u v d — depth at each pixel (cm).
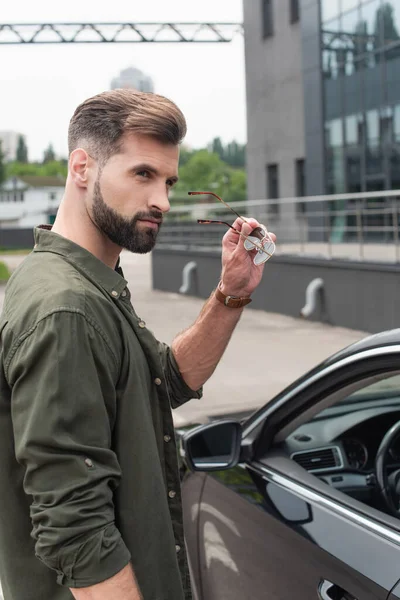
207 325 160
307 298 1149
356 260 1080
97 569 114
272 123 2397
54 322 116
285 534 181
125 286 133
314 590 164
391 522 163
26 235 5641
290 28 2256
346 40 1905
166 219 1780
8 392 124
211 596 210
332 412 220
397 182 1770
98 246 135
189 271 1620
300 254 1256
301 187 2309
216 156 12756
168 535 133
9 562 127
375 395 224
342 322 1109
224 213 1581
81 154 131
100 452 119
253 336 1065
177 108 130
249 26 2475
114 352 125
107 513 118
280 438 212
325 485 188
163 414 138
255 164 2514
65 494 114
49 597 127
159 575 131
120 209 129
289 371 818
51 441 114
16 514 126
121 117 126
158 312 1390
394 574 148
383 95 1788
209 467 205
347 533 167
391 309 1000
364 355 177
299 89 2245
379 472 209
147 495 129
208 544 212
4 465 125
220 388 735
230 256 156
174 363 164
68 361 116
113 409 126
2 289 2092
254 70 2470
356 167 1908
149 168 128
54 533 113
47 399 114
